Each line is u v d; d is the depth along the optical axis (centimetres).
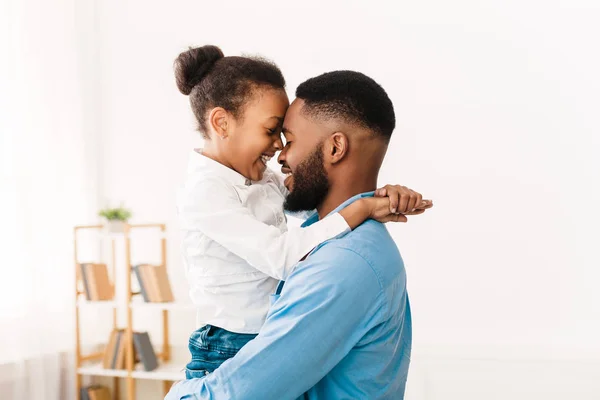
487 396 316
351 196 119
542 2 321
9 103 357
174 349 385
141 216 393
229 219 130
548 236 320
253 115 137
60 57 383
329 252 107
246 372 101
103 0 400
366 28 349
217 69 139
